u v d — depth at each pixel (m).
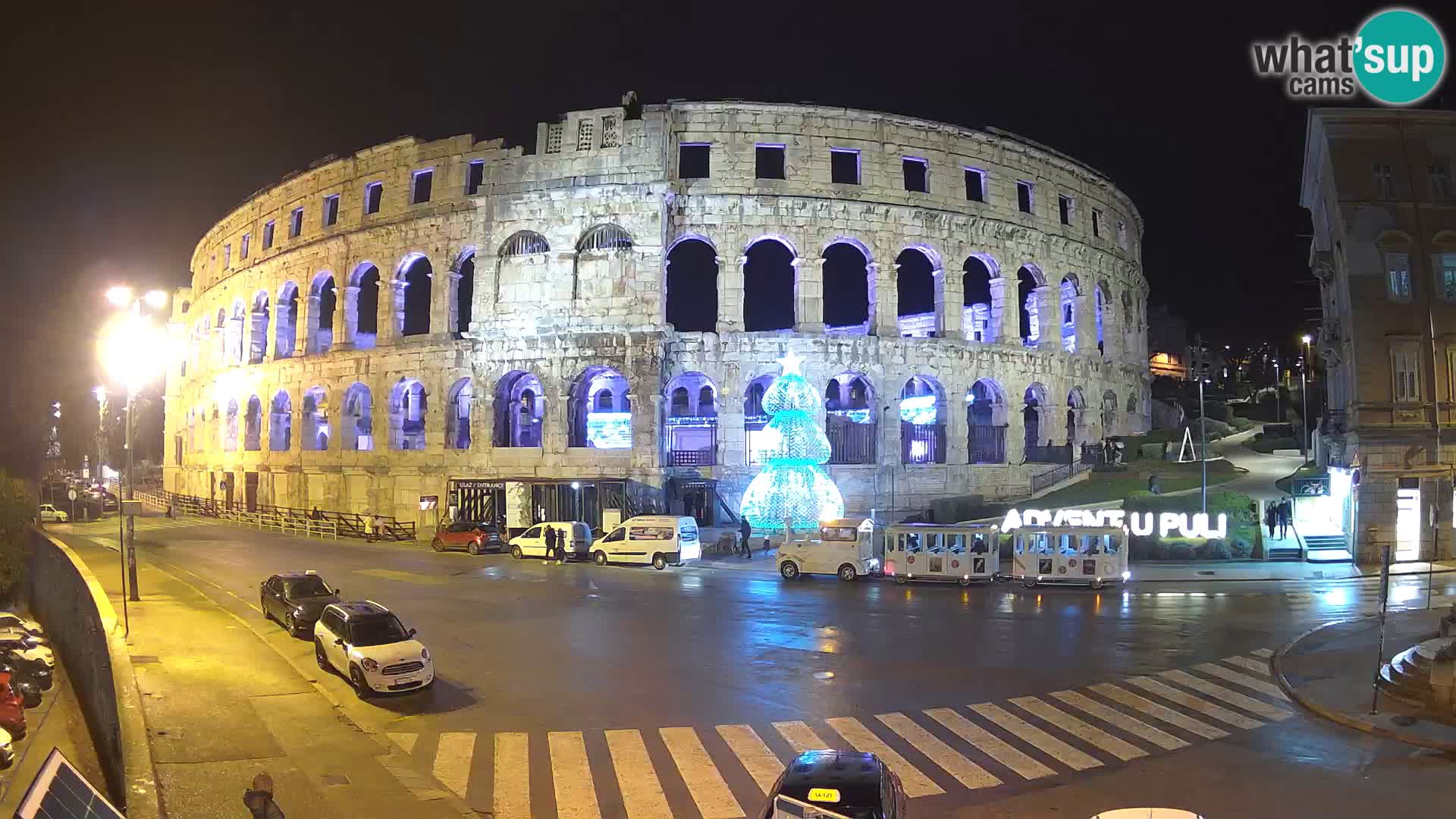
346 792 16.77
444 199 66.75
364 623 25.02
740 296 61.91
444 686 24.56
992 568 41.31
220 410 86.31
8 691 30.86
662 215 60.91
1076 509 55.50
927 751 19.31
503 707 22.62
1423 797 16.78
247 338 82.88
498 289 63.72
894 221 63.97
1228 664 26.88
